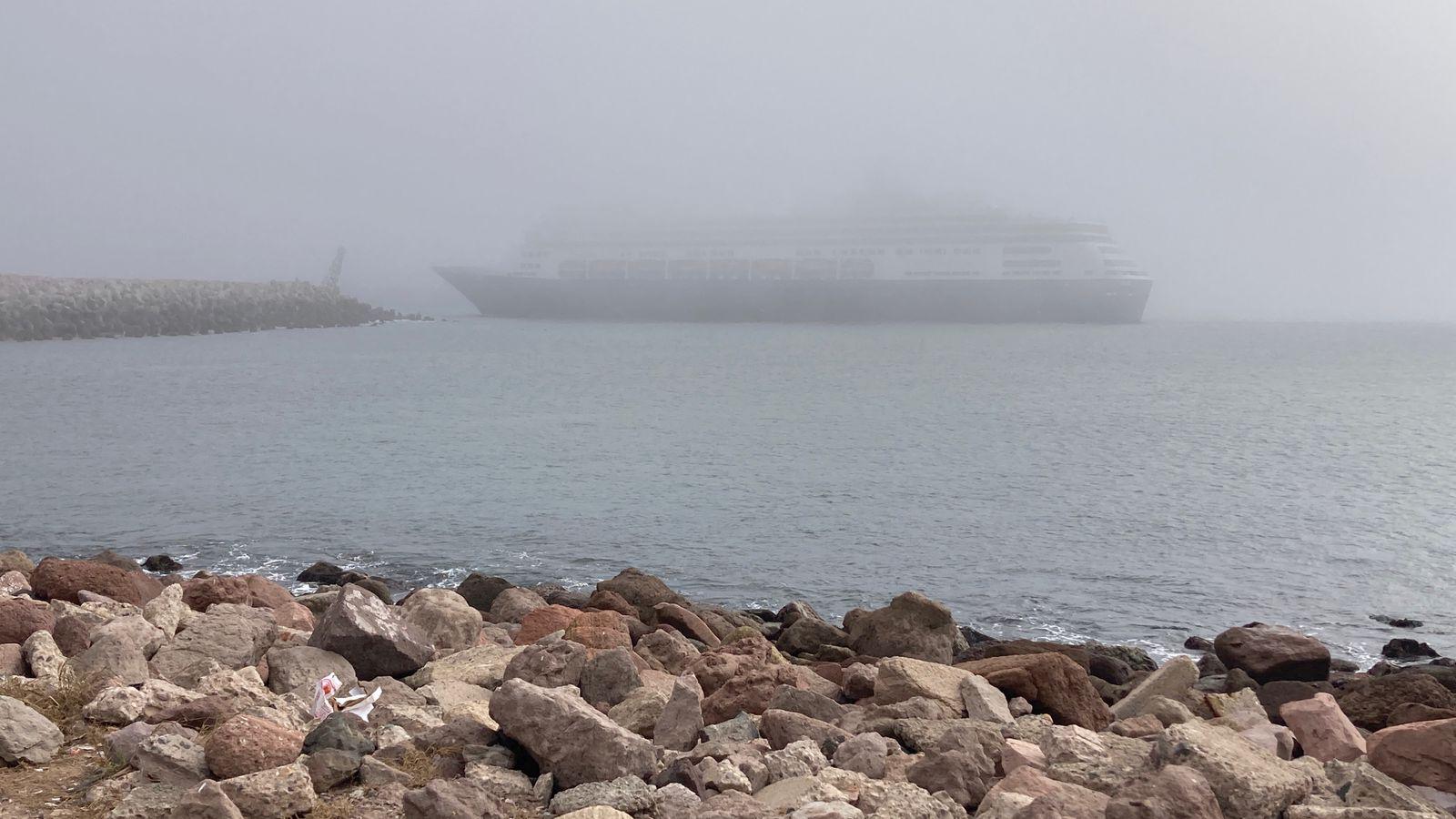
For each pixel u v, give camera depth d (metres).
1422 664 19.88
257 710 8.30
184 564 26.53
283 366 100.12
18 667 9.50
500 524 32.00
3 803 6.83
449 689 9.57
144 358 104.38
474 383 86.19
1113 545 30.58
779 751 8.02
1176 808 6.39
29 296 129.00
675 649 12.45
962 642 15.87
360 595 10.56
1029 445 53.09
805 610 19.12
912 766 7.59
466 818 6.46
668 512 34.22
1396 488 41.38
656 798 6.94
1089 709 10.22
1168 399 80.62
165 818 6.61
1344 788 7.31
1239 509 36.47
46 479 38.94
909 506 36.06
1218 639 15.01
